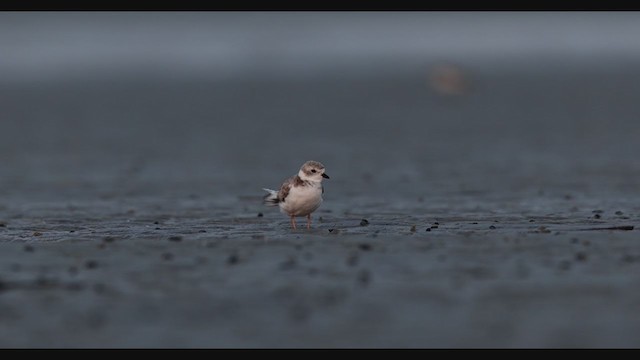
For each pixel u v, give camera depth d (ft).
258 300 45.09
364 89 338.34
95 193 95.40
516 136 158.71
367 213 75.77
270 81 397.60
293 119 216.54
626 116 197.06
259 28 638.12
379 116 222.07
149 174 114.52
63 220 74.33
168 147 152.46
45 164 127.44
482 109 236.63
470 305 43.70
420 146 146.41
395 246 57.00
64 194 94.68
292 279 48.70
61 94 328.49
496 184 96.48
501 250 55.01
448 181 100.63
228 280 48.70
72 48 557.33
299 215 65.46
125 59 538.06
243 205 83.71
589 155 123.85
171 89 353.10
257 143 158.61
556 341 39.24
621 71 393.91
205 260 53.67
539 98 269.44
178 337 40.47
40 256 56.13
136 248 57.98
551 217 70.23
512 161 119.96
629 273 48.47
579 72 398.21
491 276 48.57
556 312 42.47
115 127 199.00
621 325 40.65
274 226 67.82
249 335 40.52
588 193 86.69
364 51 612.70
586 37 643.86
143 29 606.55
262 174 114.83
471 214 73.56
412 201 84.84
